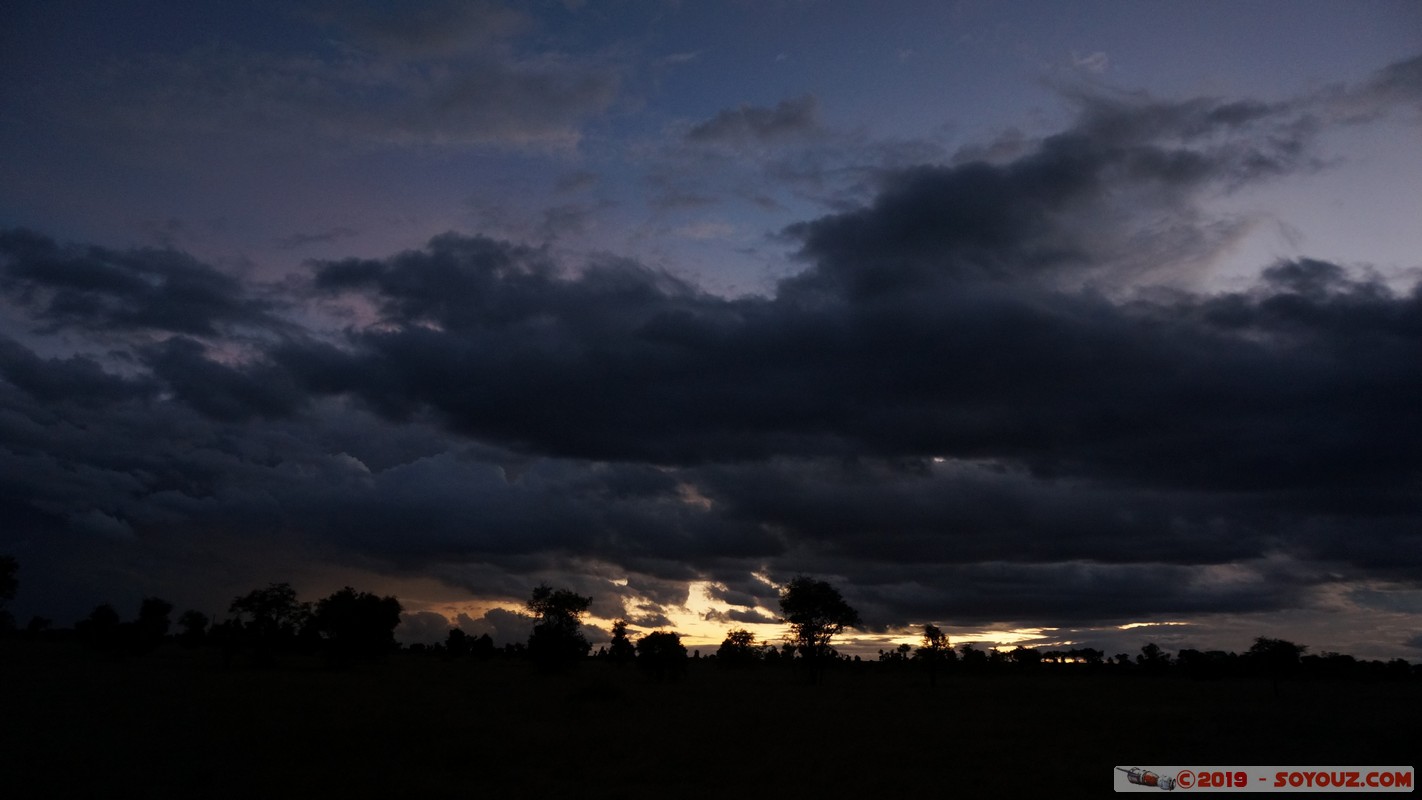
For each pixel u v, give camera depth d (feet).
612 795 81.10
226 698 175.42
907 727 142.00
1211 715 173.47
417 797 78.64
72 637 549.13
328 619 374.43
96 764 91.04
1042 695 262.26
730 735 127.03
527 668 412.57
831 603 350.02
